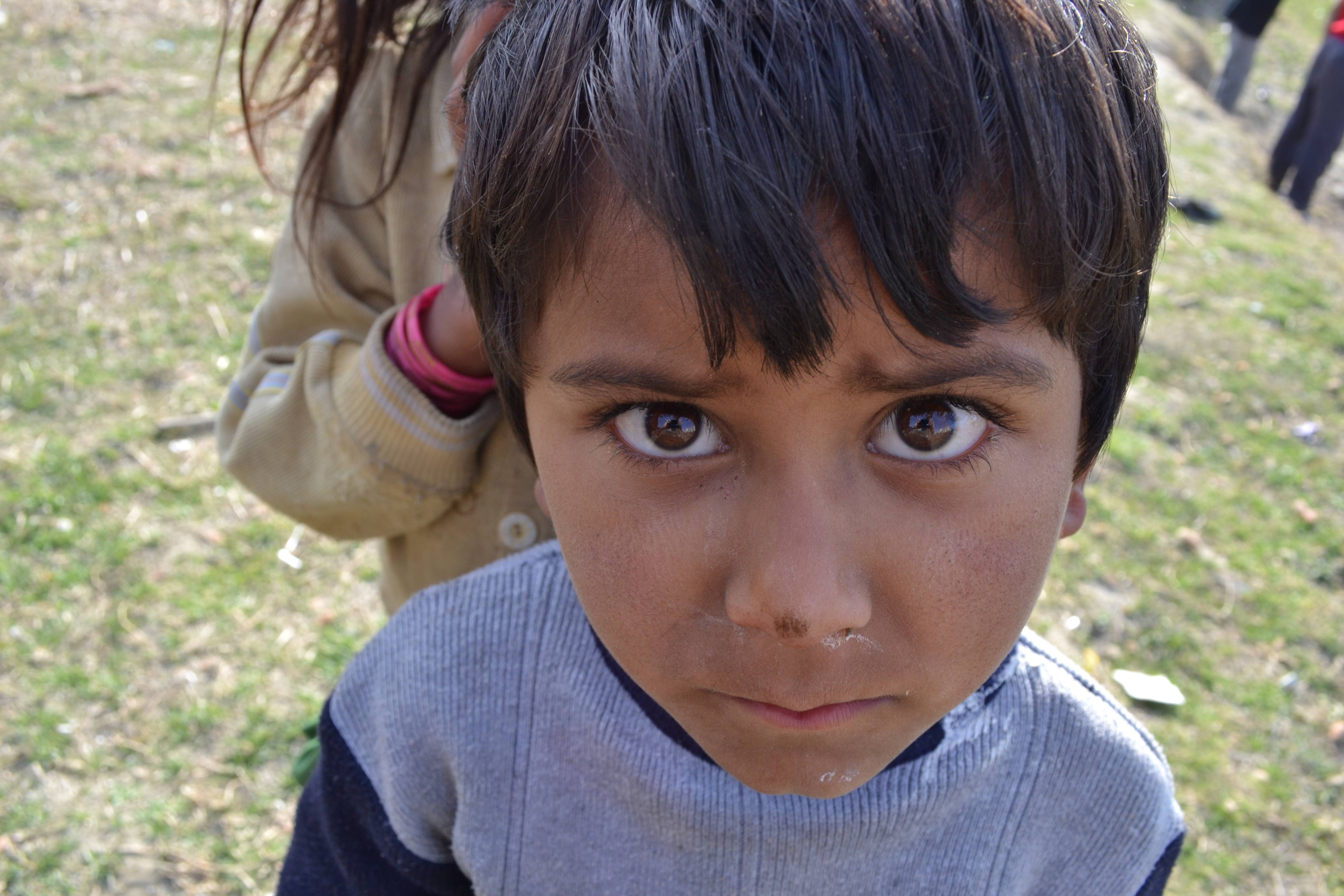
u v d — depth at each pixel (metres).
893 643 0.61
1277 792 2.84
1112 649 3.20
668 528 0.61
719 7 0.54
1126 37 0.63
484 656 0.93
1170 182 0.75
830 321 0.52
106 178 4.70
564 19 0.61
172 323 4.01
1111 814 0.92
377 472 1.05
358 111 1.19
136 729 2.73
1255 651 3.24
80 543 3.17
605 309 0.57
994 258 0.55
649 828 0.89
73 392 3.67
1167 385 4.37
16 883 2.39
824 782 0.66
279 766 2.68
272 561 3.21
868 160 0.52
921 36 0.53
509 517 1.10
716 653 0.62
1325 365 4.61
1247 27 7.98
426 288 1.16
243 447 1.15
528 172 0.60
